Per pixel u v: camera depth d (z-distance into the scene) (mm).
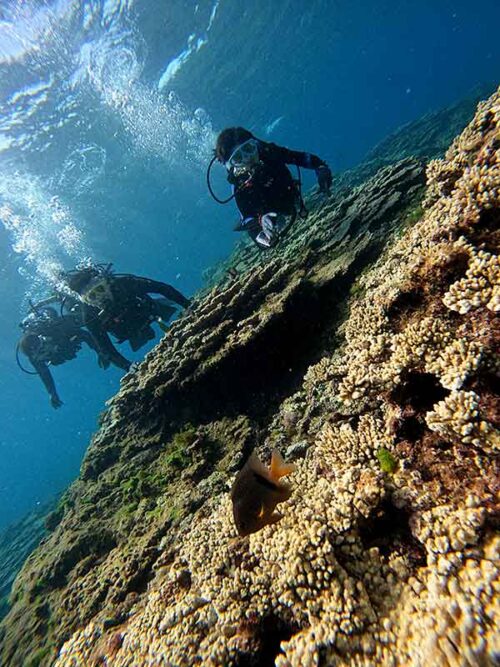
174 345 1601
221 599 685
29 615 1147
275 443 1072
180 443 1364
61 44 4805
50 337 2865
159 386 1463
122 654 765
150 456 1435
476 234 778
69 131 6375
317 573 582
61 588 1173
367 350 792
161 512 1155
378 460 688
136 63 6156
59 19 4469
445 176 1080
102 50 5367
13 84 4945
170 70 6953
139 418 1578
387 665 488
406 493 601
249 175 1541
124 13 5051
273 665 614
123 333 2318
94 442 1769
